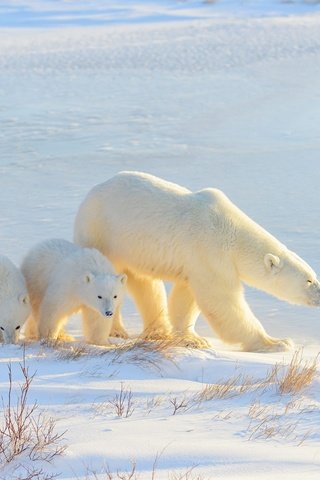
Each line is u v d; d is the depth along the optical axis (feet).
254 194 70.23
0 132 98.58
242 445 22.82
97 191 41.86
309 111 110.63
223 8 240.53
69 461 21.07
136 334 42.98
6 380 29.84
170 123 104.22
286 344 40.11
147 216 39.91
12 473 20.49
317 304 40.63
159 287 42.27
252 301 48.34
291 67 149.89
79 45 178.40
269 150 88.48
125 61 158.10
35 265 41.29
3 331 38.50
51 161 84.38
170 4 257.34
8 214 65.36
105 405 26.89
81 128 100.83
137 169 80.53
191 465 20.71
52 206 67.72
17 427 23.29
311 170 78.74
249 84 133.90
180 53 165.89
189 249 39.40
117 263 41.57
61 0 269.23
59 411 26.03
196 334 41.65
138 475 19.84
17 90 130.00
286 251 41.04
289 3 241.76
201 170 79.82
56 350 35.09
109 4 261.03
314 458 21.63
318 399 29.25
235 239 39.99
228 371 33.06
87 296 38.32
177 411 26.63
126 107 115.03
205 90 128.98
